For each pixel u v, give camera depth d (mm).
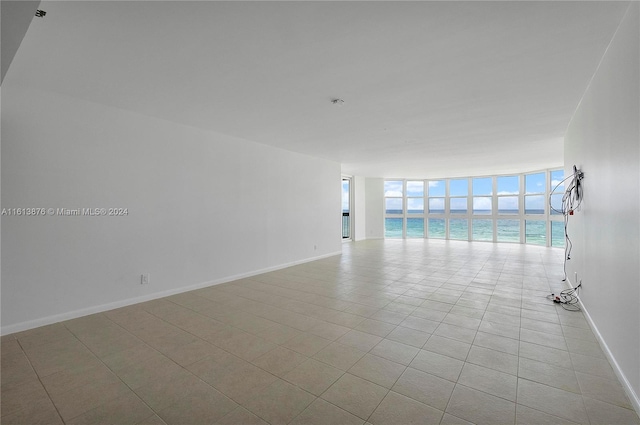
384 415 1883
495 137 5289
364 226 12133
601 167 2711
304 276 5625
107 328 3234
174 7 1896
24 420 1858
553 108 3801
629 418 1831
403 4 1882
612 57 2312
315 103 3656
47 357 2623
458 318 3467
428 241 11422
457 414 1883
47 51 2447
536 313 3604
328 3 1865
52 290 3367
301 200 6898
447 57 2561
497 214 10977
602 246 2719
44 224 3312
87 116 3611
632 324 1998
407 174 11102
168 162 4398
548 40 2307
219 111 3959
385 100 3543
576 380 2230
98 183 3707
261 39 2281
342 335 3047
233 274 5324
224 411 1938
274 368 2443
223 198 5156
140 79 2994
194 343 2889
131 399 2061
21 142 3166
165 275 4367
